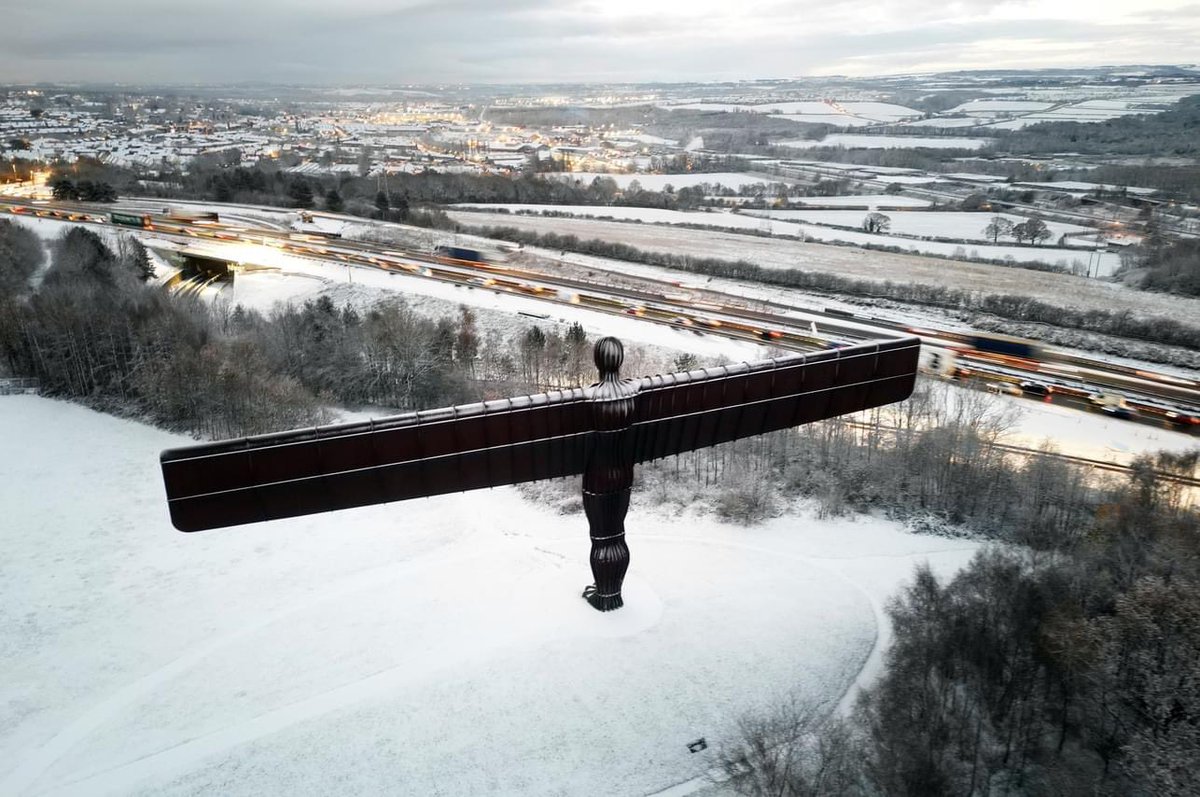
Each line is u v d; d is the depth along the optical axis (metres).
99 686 59.59
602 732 51.78
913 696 47.84
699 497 83.44
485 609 64.50
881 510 80.75
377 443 47.69
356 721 53.50
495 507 84.00
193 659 61.44
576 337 118.88
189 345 112.31
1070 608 49.78
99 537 79.94
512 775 49.28
